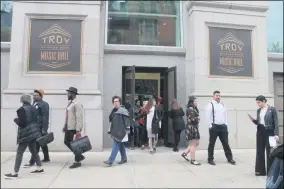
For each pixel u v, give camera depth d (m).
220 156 8.59
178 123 9.29
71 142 6.88
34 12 9.34
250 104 10.20
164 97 10.76
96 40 9.52
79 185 5.57
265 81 10.52
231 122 9.97
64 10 9.45
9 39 10.12
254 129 10.09
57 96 9.12
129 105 10.15
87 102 9.23
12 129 8.91
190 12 10.49
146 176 6.27
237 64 10.38
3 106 8.97
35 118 6.30
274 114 6.21
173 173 6.55
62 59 9.38
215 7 10.36
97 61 9.48
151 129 8.96
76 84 9.31
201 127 9.73
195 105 7.64
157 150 9.58
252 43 10.59
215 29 10.35
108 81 10.20
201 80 10.01
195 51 10.09
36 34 9.37
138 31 10.98
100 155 8.55
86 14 9.53
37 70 9.28
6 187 5.41
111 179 6.02
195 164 7.39
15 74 9.15
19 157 6.05
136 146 10.12
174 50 10.59
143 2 11.19
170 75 10.48
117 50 10.28
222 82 10.15
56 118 9.03
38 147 7.33
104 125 9.98
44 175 6.27
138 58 10.43
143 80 10.92
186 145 10.13
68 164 7.36
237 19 10.49
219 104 7.57
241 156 8.61
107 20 10.71
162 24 11.16
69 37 9.45
